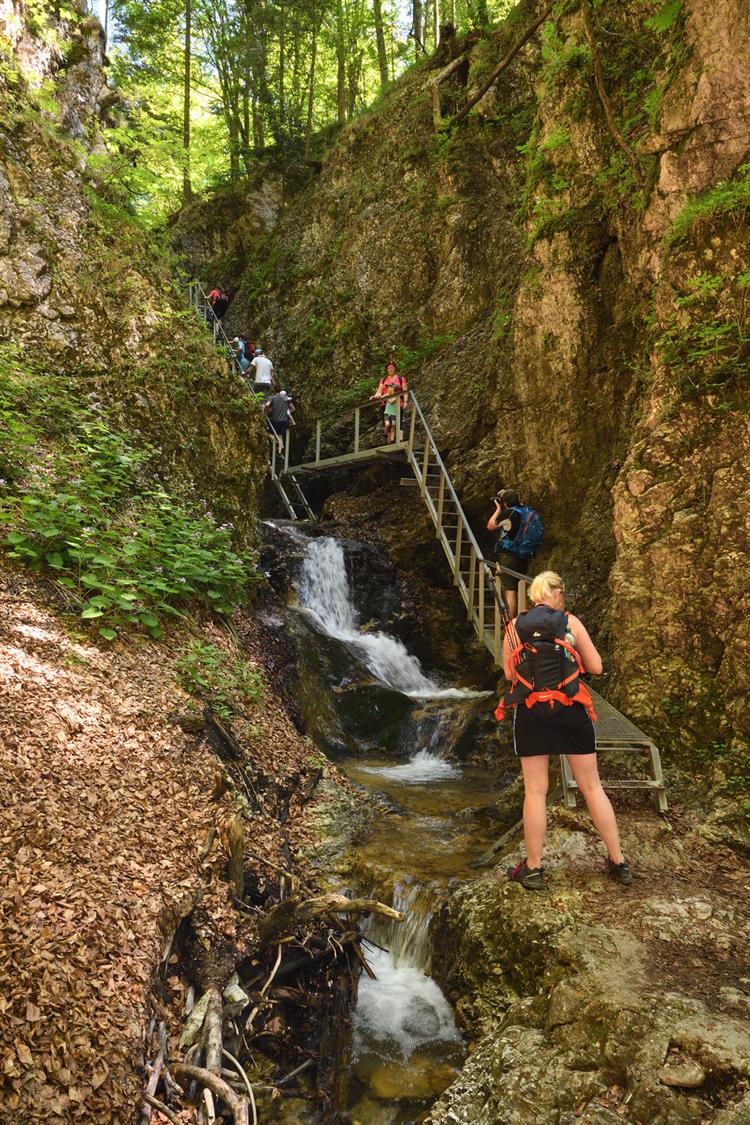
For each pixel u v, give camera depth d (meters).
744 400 5.35
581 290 8.59
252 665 6.87
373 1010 4.23
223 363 9.20
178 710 5.23
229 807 4.54
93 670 5.10
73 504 6.16
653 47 7.71
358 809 5.97
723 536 5.30
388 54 24.81
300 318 17.69
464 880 4.78
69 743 4.29
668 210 6.24
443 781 7.16
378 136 17.67
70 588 5.83
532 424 9.42
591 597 7.96
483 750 7.79
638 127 7.68
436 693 9.55
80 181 8.80
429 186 15.20
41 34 9.37
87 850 3.66
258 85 23.03
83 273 8.31
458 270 14.09
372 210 16.55
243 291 20.16
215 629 6.91
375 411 14.37
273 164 22.31
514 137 14.03
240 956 3.89
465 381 12.29
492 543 11.10
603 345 8.51
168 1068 3.22
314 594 10.23
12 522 5.98
